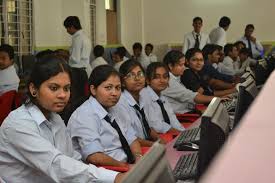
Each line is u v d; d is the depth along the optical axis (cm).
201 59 392
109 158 205
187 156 186
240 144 39
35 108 166
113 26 979
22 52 671
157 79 294
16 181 165
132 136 240
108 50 891
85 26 774
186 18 1003
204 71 493
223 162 36
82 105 220
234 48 720
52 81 162
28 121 162
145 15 1022
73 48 642
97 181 155
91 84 221
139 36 1018
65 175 156
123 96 268
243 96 172
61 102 165
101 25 884
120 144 224
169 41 1016
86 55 647
